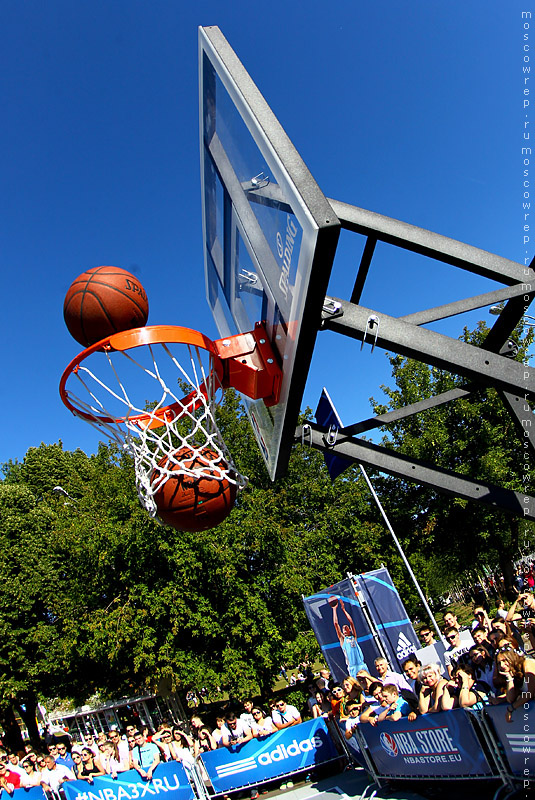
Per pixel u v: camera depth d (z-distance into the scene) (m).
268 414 3.09
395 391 21.70
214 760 8.63
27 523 21.25
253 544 14.64
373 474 20.55
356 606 8.04
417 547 20.50
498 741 4.58
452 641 6.68
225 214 3.08
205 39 2.41
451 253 2.68
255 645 14.27
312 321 1.94
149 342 2.56
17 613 19.52
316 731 8.69
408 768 6.00
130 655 14.23
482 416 19.42
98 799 8.02
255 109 2.08
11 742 21.38
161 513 2.98
